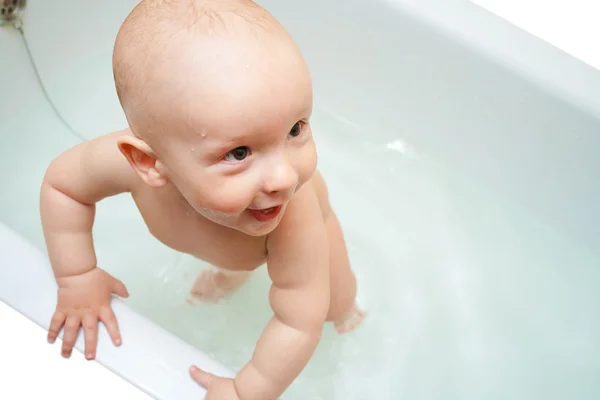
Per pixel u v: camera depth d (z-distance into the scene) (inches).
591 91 50.8
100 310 40.3
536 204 56.8
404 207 59.7
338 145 62.5
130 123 31.6
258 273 54.5
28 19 57.7
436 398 51.0
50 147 60.5
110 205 58.3
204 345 51.4
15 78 58.3
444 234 58.2
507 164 56.9
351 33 58.2
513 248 56.9
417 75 57.4
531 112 53.3
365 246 58.2
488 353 53.0
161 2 30.0
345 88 61.5
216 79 27.7
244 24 28.7
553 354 52.6
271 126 28.2
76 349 39.6
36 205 57.3
